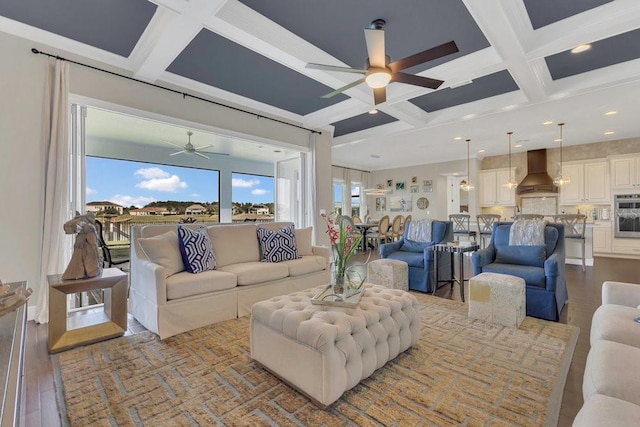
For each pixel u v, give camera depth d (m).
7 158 2.86
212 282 2.89
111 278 2.62
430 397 1.78
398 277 3.93
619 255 6.82
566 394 1.80
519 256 3.58
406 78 2.96
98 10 2.69
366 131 6.46
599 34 2.74
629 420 0.91
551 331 2.72
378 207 10.98
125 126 5.52
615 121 5.49
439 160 9.38
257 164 9.02
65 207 3.09
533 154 8.02
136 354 2.32
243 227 3.76
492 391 1.83
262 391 1.85
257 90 4.46
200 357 2.27
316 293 2.40
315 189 5.89
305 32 3.00
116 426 1.56
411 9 2.67
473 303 3.02
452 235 4.56
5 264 2.85
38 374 2.03
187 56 3.46
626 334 1.47
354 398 1.78
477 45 3.28
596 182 7.21
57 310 2.37
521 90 4.00
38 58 3.02
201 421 1.59
